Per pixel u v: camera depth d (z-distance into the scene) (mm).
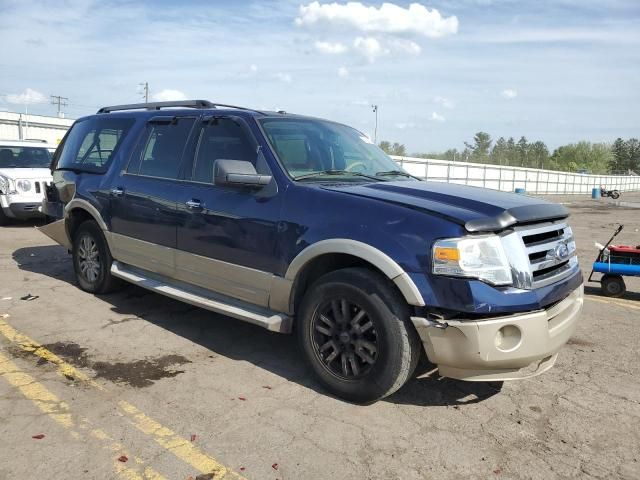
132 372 4043
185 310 5551
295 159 4238
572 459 3080
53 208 6445
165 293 4797
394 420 3449
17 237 9805
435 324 3219
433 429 3355
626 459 3096
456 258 3156
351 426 3354
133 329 4965
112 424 3285
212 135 4664
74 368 4078
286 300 3922
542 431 3377
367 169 4637
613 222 18875
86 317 5246
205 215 4383
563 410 3662
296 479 2811
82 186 5848
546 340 3303
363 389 3520
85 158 6055
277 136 4348
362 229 3471
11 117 33688
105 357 4305
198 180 4629
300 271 3797
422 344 3398
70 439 3105
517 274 3262
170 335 4844
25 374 3938
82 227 5965
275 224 3908
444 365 3293
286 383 3938
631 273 6703
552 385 4055
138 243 5121
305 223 3748
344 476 2850
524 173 44625
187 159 4777
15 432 3158
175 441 3125
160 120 5234
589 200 39188
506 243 3295
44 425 3246
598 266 6887
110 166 5570
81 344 4562
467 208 3434
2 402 3508
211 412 3475
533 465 3006
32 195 10969
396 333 3350
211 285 4469
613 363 4527
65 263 7609
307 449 3086
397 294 3375
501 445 3199
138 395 3674
